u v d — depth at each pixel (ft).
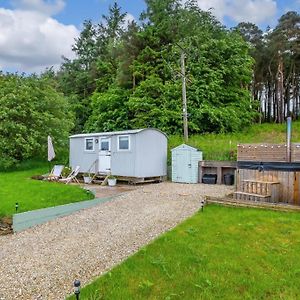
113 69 93.97
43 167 62.49
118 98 79.36
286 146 29.63
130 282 14.74
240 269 15.46
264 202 26.78
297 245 17.92
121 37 96.84
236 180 32.53
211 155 49.57
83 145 52.85
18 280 15.43
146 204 29.86
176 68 72.13
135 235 21.15
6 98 59.11
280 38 114.73
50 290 14.40
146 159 46.11
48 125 63.16
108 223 24.22
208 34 80.18
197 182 46.39
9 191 35.60
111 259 17.56
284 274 14.90
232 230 20.66
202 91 71.05
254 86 123.95
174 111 69.10
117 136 47.16
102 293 13.85
